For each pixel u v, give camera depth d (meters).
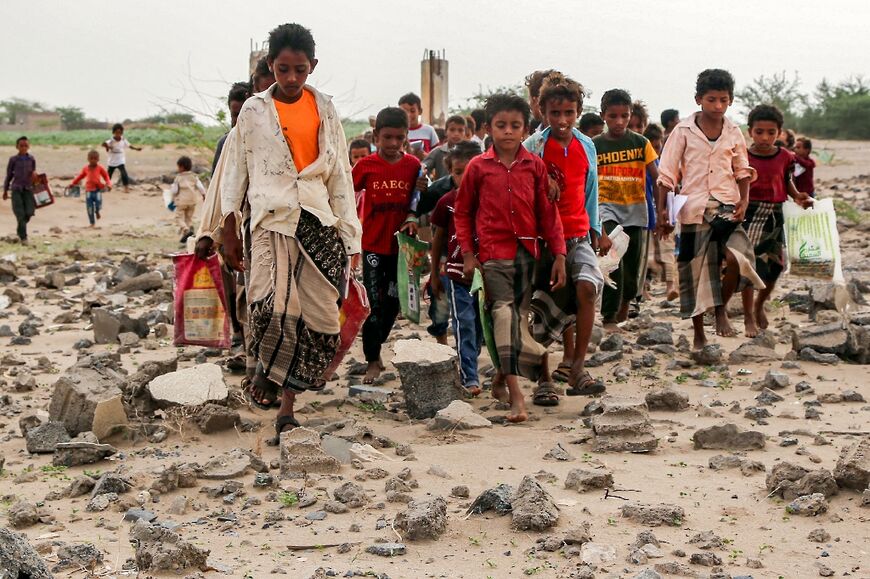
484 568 4.27
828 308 9.98
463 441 6.27
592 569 4.20
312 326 6.23
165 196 20.45
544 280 7.10
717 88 8.44
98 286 13.23
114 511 5.07
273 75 6.98
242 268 6.48
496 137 6.79
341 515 4.97
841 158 39.72
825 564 4.24
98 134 53.34
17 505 4.98
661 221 8.63
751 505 4.96
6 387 7.87
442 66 19.77
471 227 6.94
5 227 22.33
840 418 6.59
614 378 7.88
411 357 6.96
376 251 8.02
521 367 6.77
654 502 5.01
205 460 5.98
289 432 5.82
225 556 4.46
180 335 7.23
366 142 10.55
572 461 5.76
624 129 9.29
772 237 9.29
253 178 6.21
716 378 7.84
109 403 6.36
